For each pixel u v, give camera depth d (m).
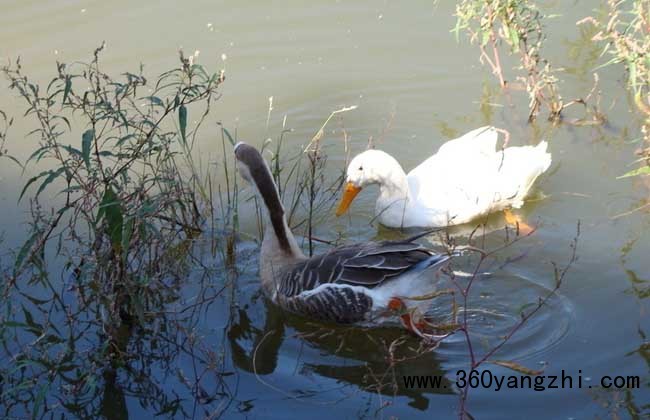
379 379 3.35
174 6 4.98
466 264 3.72
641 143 4.15
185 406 3.30
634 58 4.05
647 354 3.34
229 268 3.75
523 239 3.81
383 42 4.77
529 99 4.46
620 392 3.25
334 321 3.53
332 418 3.23
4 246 3.82
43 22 4.84
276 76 4.61
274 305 3.63
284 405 3.28
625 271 3.62
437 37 4.78
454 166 3.99
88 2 4.99
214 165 4.18
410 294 3.45
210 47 4.71
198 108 4.47
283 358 3.45
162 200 3.66
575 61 4.59
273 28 4.84
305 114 4.43
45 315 3.59
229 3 4.98
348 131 4.36
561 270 3.65
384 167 3.94
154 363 3.44
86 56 4.63
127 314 3.59
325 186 4.12
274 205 3.60
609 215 3.87
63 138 4.30
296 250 3.65
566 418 3.19
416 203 3.96
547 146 4.19
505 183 3.93
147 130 4.26
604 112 4.33
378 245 3.49
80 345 3.50
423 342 3.44
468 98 4.49
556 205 3.94
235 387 3.34
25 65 4.58
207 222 3.93
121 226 3.47
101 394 3.36
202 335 3.52
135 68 4.57
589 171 4.07
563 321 3.46
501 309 3.53
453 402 3.26
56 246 3.82
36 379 3.30
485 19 4.43
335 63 4.67
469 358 3.38
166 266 3.71
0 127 4.34
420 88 4.55
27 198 4.03
